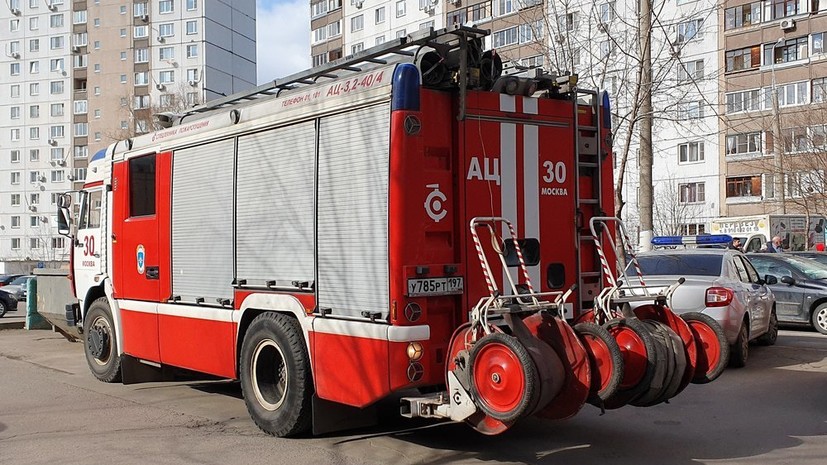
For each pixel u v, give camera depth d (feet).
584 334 19.06
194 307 26.09
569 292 19.93
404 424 24.43
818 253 56.13
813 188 109.81
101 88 244.42
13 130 263.90
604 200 23.31
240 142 24.25
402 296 18.78
